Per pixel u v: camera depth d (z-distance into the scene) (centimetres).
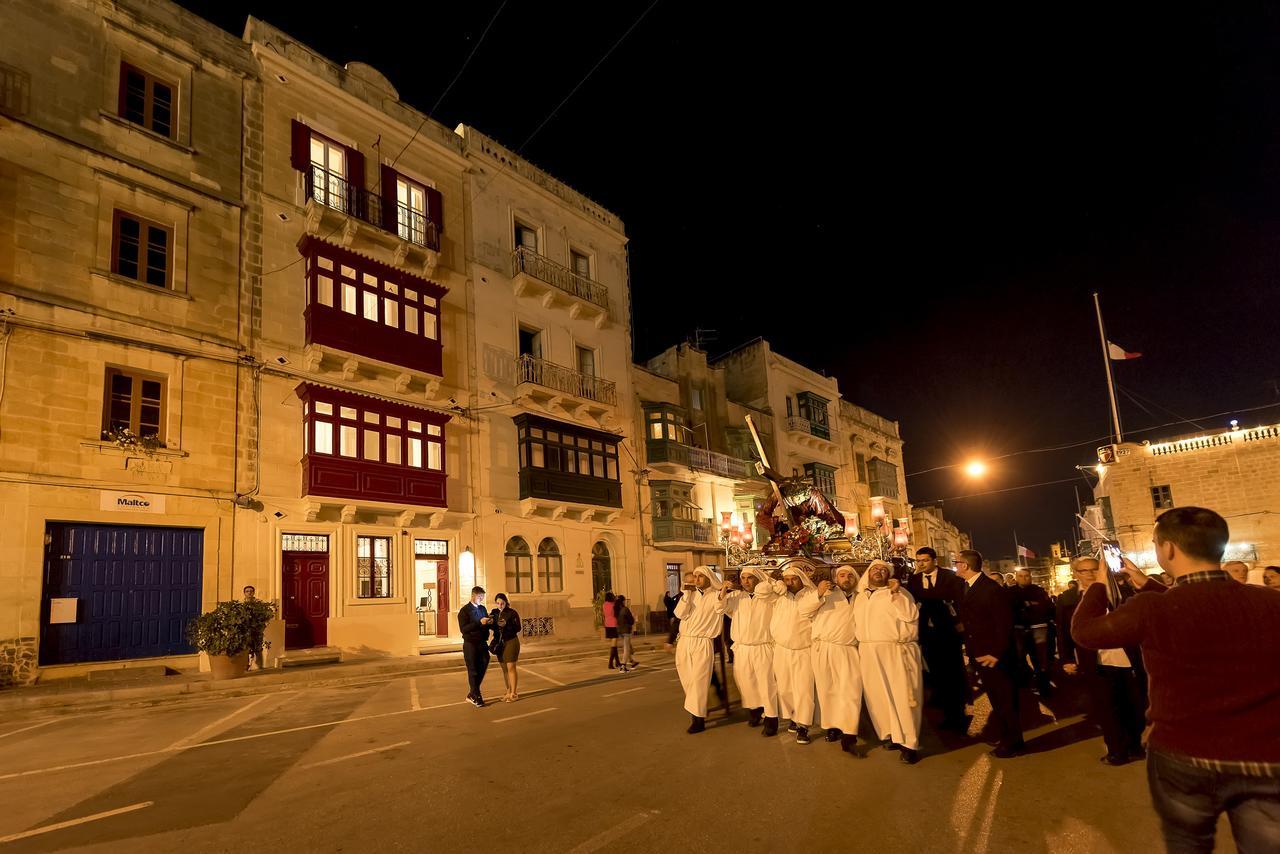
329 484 1731
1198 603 245
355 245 1959
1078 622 288
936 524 5216
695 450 2970
